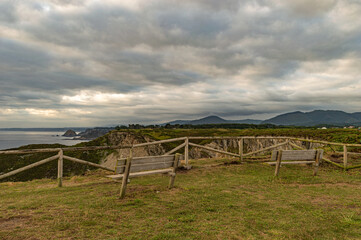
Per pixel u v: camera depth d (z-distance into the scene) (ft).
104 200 18.61
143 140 255.70
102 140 268.62
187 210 16.62
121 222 13.99
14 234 11.55
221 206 17.74
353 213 16.31
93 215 14.96
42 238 11.19
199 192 21.81
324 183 26.73
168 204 17.94
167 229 13.12
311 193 22.12
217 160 43.19
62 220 13.89
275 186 24.91
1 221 13.51
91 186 25.31
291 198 20.35
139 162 20.24
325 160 37.86
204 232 12.83
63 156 26.86
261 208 17.51
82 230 12.43
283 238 12.23
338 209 17.43
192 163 40.55
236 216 15.69
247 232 12.98
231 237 12.24
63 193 21.90
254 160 41.81
